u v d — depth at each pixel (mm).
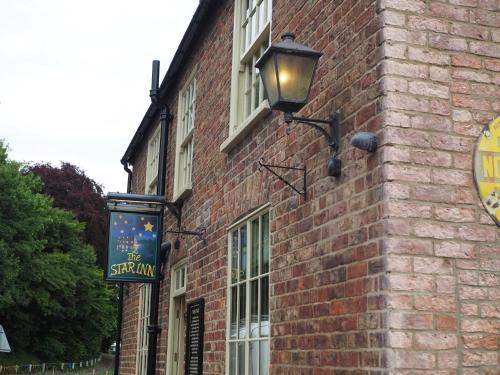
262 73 4488
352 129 4266
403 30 3994
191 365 7926
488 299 3727
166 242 9602
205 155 8242
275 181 5594
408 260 3668
